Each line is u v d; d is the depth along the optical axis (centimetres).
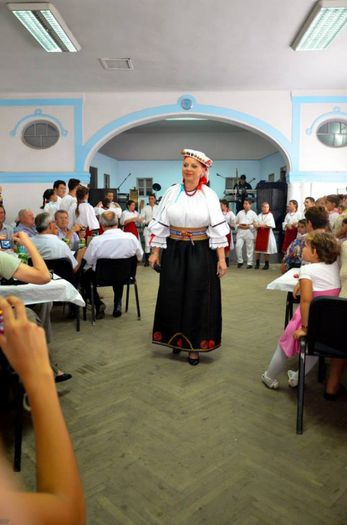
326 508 160
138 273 744
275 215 1048
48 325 275
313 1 448
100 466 185
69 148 780
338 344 206
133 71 660
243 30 516
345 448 200
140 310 466
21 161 786
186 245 298
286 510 159
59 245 355
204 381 277
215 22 496
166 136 1435
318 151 765
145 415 231
